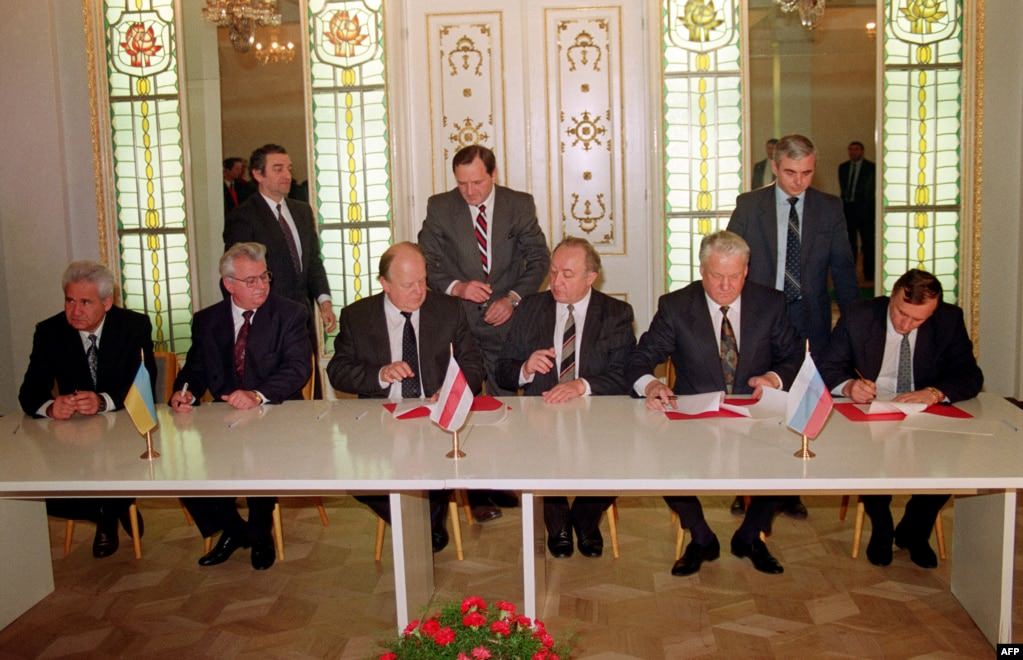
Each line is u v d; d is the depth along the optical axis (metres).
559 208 5.95
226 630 3.21
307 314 3.85
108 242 5.94
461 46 5.87
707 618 3.18
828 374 3.51
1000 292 5.66
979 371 3.36
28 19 5.66
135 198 6.01
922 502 3.53
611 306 3.77
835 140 7.34
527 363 3.53
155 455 2.95
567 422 3.19
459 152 4.56
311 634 3.16
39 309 5.84
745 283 3.62
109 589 3.58
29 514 3.41
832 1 6.34
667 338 3.61
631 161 5.89
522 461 2.75
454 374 2.81
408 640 2.01
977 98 5.57
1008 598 2.83
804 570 3.55
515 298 4.59
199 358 3.74
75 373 3.72
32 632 3.23
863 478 2.49
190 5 5.95
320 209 5.95
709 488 2.52
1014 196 5.60
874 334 3.48
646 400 3.41
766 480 2.50
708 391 3.57
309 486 2.62
